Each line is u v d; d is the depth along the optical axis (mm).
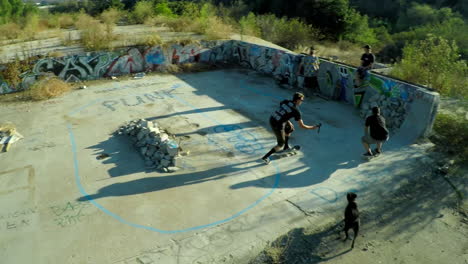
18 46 14875
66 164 7520
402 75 11688
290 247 5176
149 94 12312
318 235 5434
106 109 10836
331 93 12141
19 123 9711
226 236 5398
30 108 10891
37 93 11789
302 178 7070
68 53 13367
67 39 16000
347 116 10484
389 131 9383
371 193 6562
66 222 5680
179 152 7922
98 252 5043
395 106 9523
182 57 15781
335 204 6211
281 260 4957
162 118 10133
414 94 8875
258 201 6285
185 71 15328
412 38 28719
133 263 4852
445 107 9438
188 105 11242
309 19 31109
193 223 5680
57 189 6590
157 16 22422
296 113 7285
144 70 15000
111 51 13961
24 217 5801
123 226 5594
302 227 5602
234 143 8594
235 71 15547
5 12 28516
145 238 5332
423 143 8562
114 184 6766
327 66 12102
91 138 8797
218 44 16484
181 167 7414
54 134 9023
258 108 11047
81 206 6094
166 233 5445
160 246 5176
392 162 7684
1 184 6758
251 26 21047
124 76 14383
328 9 29781
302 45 23609
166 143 7582
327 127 9641
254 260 4945
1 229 5516
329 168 7469
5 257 4949
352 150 8281
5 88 12094
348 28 29750
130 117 10188
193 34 18062
